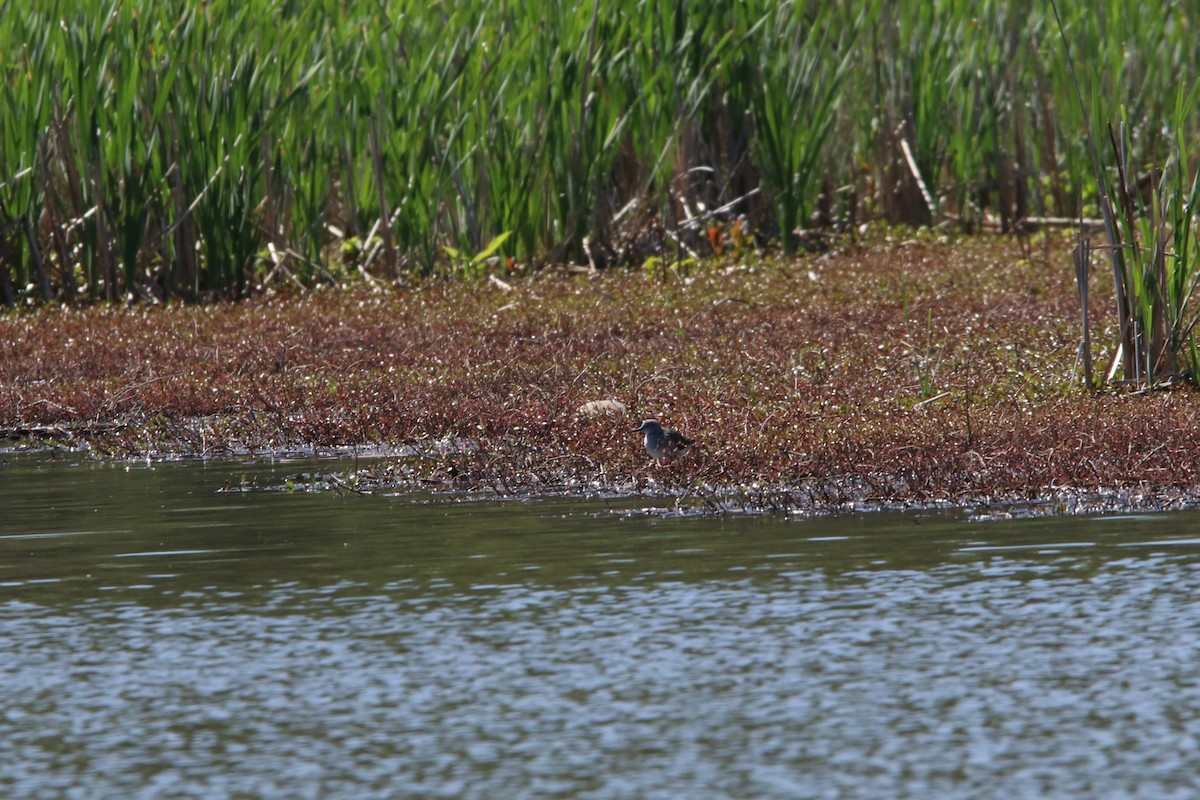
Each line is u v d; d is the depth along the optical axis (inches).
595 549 847.7
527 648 679.7
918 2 2268.7
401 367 1433.3
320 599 763.4
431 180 2023.9
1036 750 559.8
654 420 1063.6
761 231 2186.3
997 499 932.6
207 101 1943.9
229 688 641.0
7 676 662.5
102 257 1923.0
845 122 2287.2
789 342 1451.8
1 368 1512.1
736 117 2174.0
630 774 548.7
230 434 1238.9
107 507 1005.2
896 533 861.2
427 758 566.3
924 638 678.5
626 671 649.0
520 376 1346.0
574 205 2057.1
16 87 1927.9
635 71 2101.4
